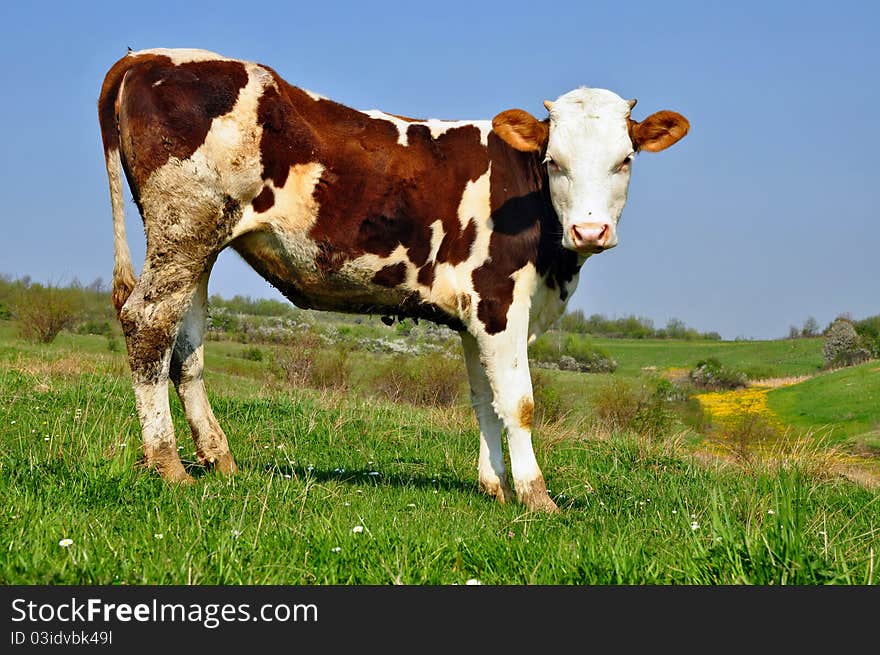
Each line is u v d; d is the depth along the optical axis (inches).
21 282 1588.3
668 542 172.9
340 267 235.6
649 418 842.2
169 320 229.1
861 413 1216.2
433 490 255.4
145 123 222.5
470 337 259.3
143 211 228.5
